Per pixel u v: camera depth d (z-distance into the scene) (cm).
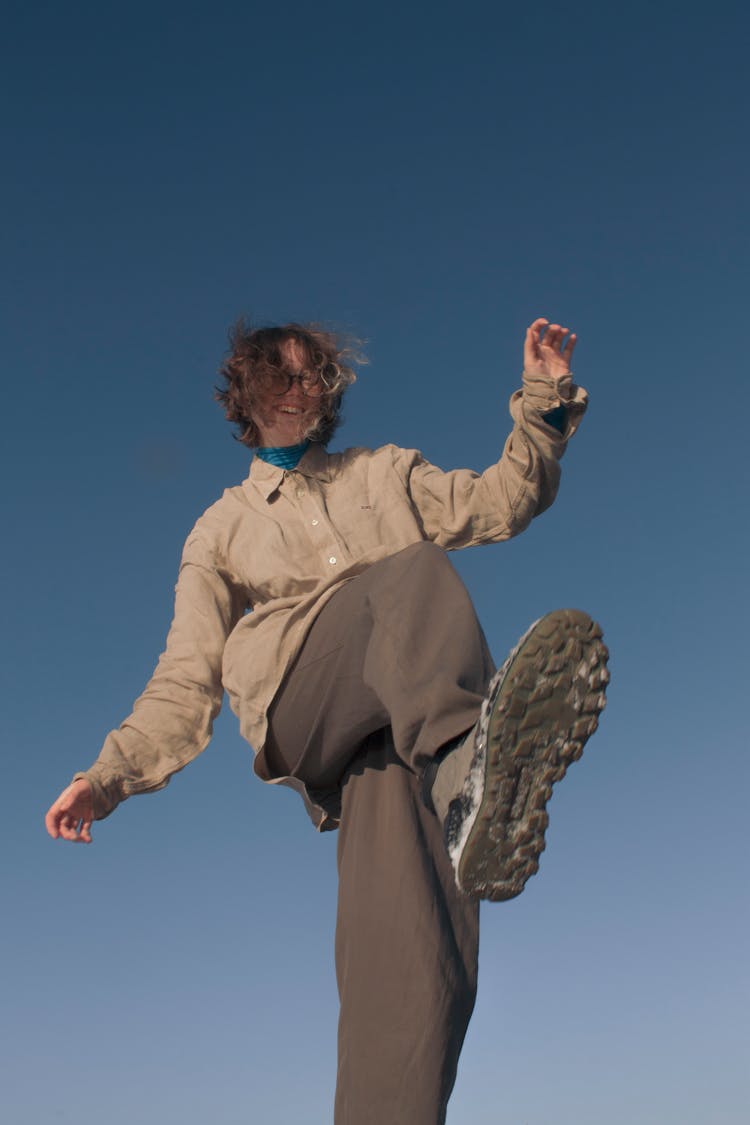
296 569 329
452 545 340
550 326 329
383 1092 279
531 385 326
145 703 330
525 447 328
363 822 308
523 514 333
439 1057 281
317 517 335
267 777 309
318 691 295
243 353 362
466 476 341
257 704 304
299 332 365
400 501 337
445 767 244
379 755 315
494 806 232
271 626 312
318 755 307
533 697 231
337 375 359
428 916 294
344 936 302
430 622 264
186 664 333
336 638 290
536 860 242
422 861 302
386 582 277
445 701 246
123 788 318
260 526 339
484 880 239
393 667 258
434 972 288
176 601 345
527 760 235
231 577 344
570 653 233
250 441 368
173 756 326
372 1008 289
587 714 239
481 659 261
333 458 353
